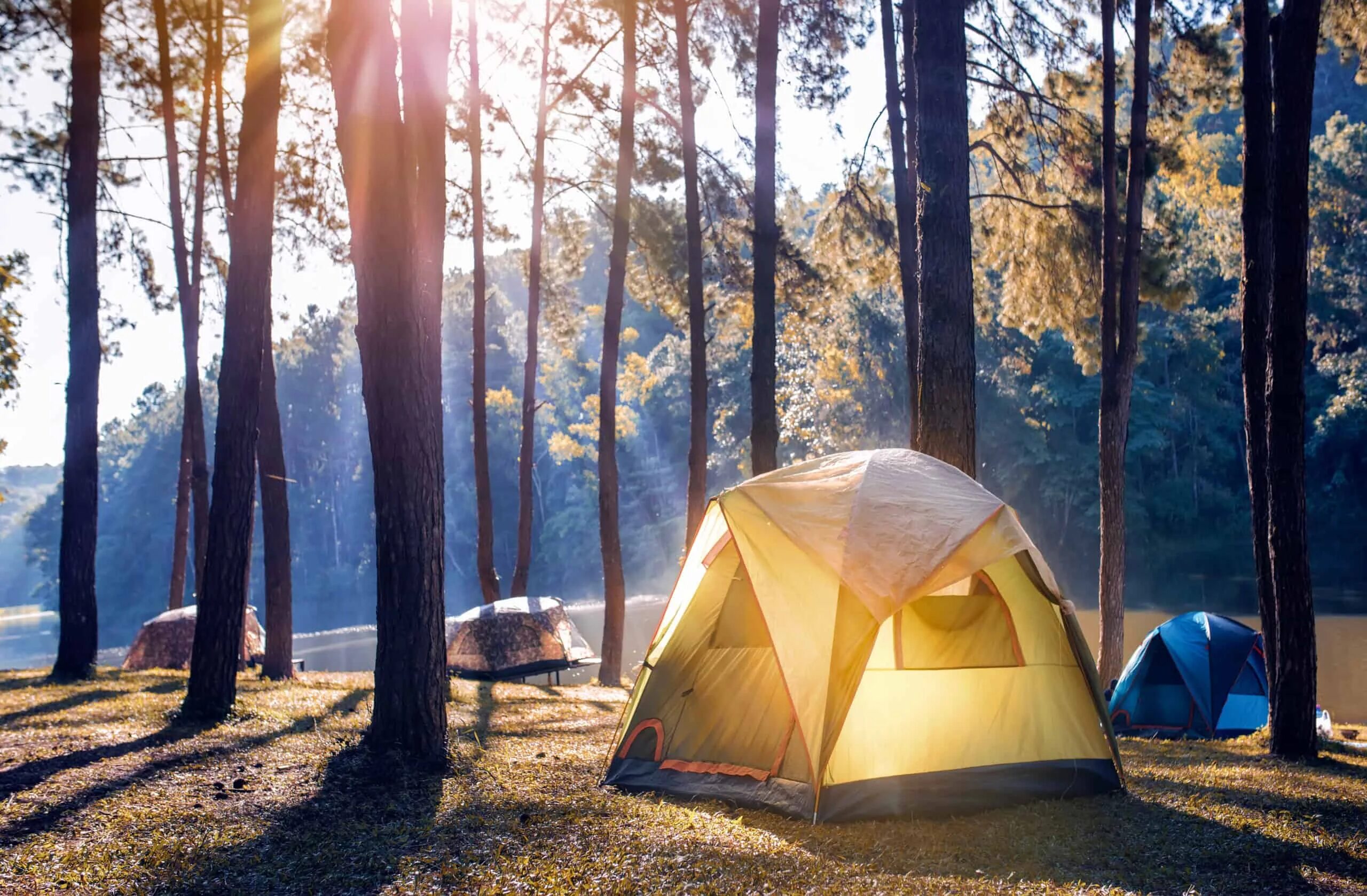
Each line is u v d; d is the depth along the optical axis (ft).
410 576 24.81
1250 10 30.76
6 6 48.32
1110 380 47.19
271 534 50.47
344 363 245.65
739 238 63.46
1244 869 17.02
